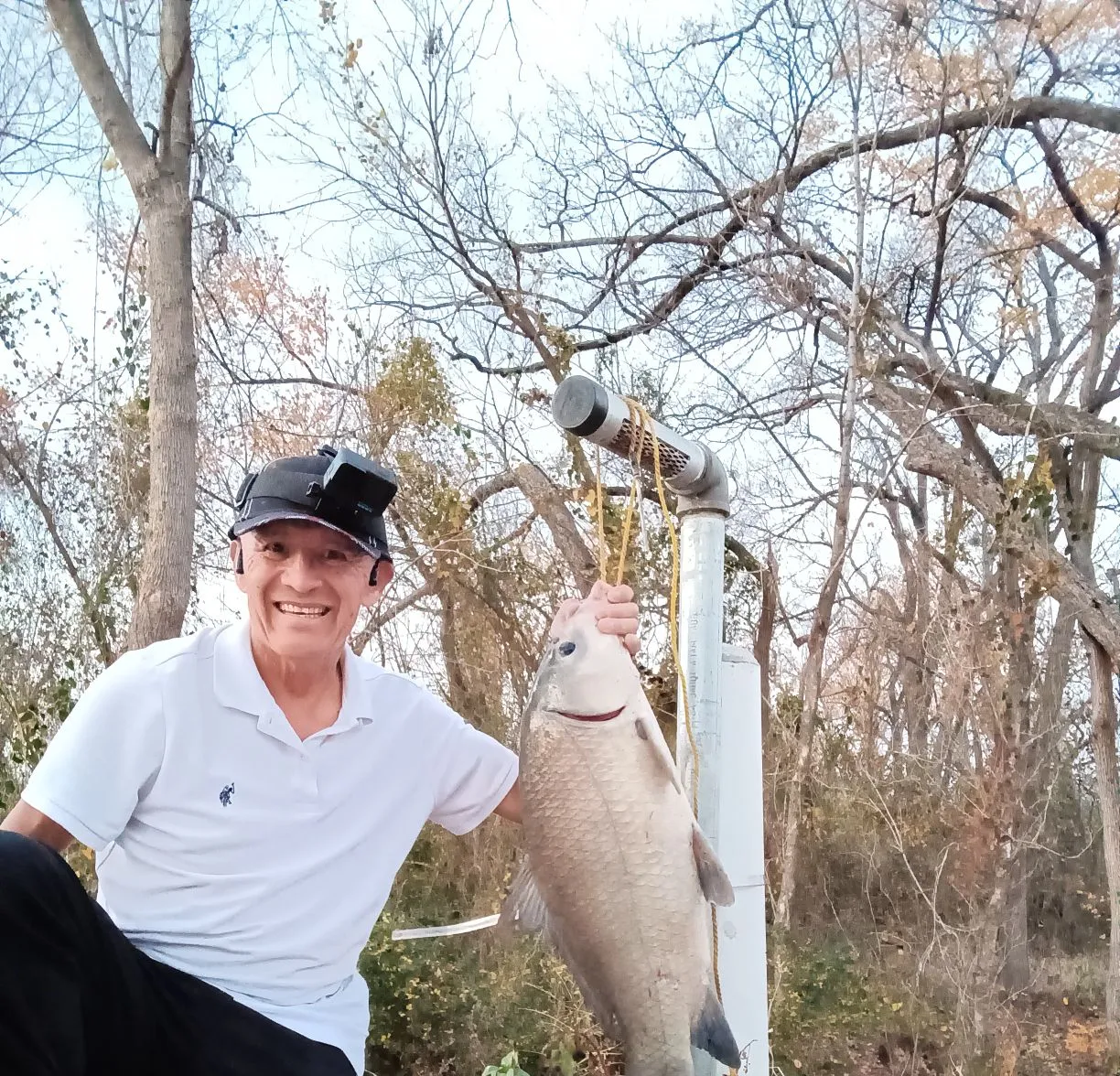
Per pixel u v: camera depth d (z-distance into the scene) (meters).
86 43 5.11
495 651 8.31
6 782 6.27
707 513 2.69
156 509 4.80
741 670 2.78
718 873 2.08
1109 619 7.41
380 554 2.24
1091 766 9.45
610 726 2.12
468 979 5.99
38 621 7.66
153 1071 1.97
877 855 7.88
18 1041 1.69
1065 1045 7.16
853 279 7.83
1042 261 10.05
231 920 2.09
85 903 1.83
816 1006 6.66
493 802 2.51
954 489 8.09
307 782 2.18
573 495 7.58
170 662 2.18
